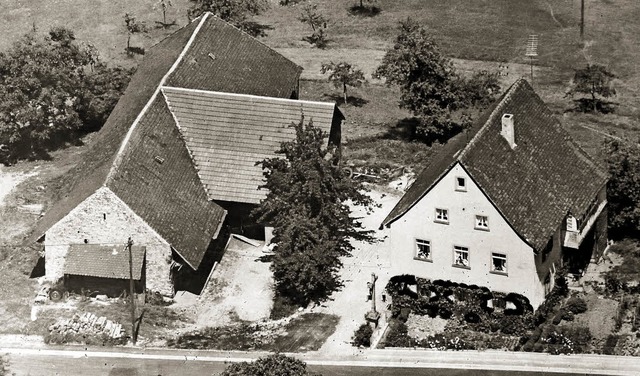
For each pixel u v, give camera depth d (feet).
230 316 254.88
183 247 258.57
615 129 341.82
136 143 274.36
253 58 333.62
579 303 245.86
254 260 276.82
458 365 229.45
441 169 242.58
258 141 287.69
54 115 341.82
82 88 351.87
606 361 226.99
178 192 271.90
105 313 254.06
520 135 252.62
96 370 233.96
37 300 258.98
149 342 244.42
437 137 338.95
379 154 330.54
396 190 305.32
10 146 341.62
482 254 239.71
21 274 271.69
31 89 338.34
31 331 248.52
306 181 255.70
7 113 333.83
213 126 290.35
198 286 266.36
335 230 266.77
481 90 347.97
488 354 232.73
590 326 240.12
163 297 261.03
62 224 260.42
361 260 271.90
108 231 259.19
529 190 242.58
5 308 257.34
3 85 337.11
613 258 270.26
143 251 257.96
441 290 245.65
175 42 335.06
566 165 257.34
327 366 231.50
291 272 250.78
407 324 246.68
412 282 249.14
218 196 279.69
